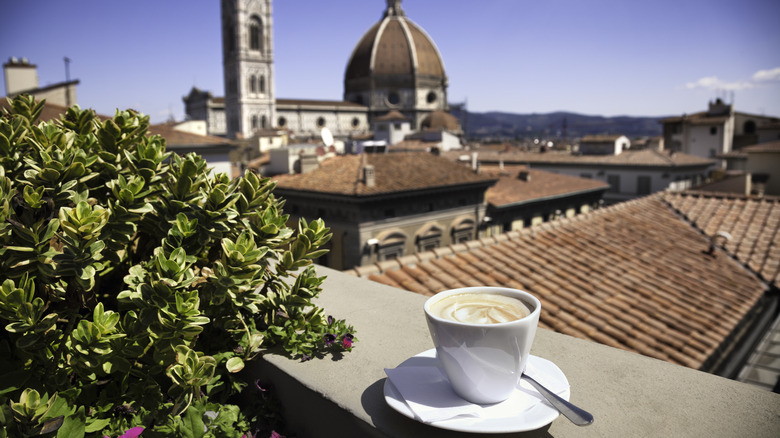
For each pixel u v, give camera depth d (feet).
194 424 5.14
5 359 5.40
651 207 48.06
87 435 5.22
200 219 6.01
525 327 3.92
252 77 423.64
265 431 5.51
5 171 6.00
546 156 200.03
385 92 478.18
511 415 4.06
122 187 5.69
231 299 6.02
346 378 5.43
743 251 37.58
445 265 30.12
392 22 495.41
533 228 37.83
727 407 4.42
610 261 33.96
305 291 6.51
